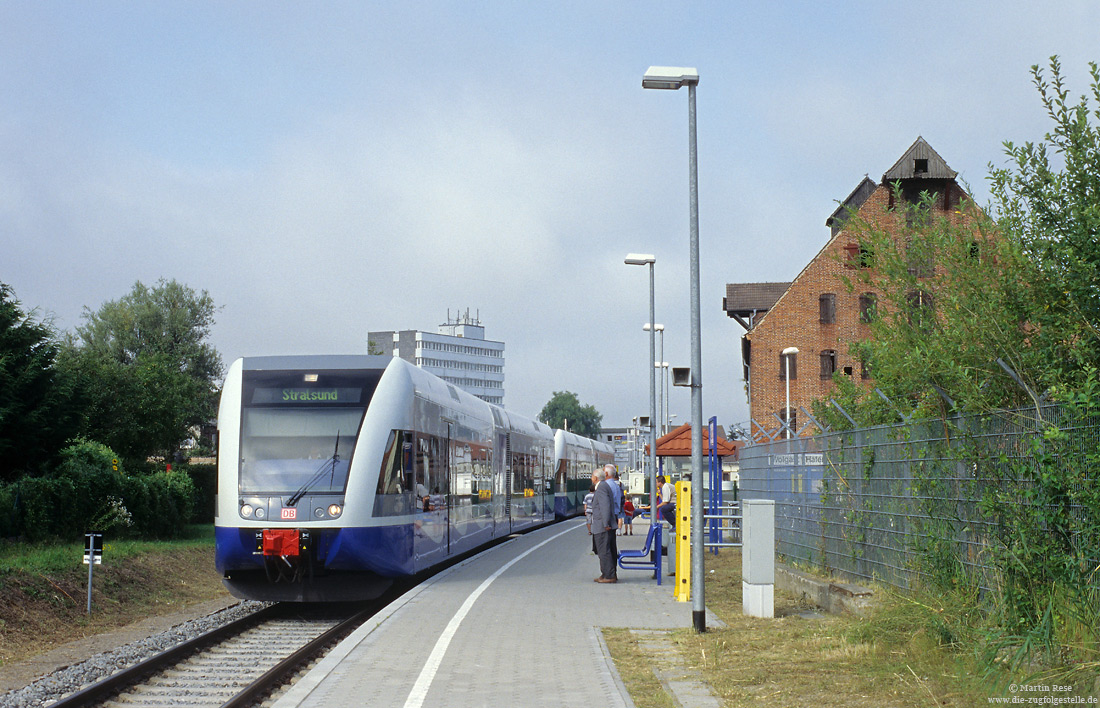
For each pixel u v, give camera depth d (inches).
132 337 2652.6
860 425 607.8
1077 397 327.0
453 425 825.5
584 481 1891.0
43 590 658.8
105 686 398.9
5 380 1021.2
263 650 503.8
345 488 608.4
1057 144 399.5
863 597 490.9
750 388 2087.8
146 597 769.6
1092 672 296.5
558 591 637.3
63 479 931.3
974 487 408.2
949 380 427.2
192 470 1499.8
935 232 469.1
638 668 390.9
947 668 348.8
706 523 967.6
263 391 643.5
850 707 314.7
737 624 499.8
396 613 530.6
